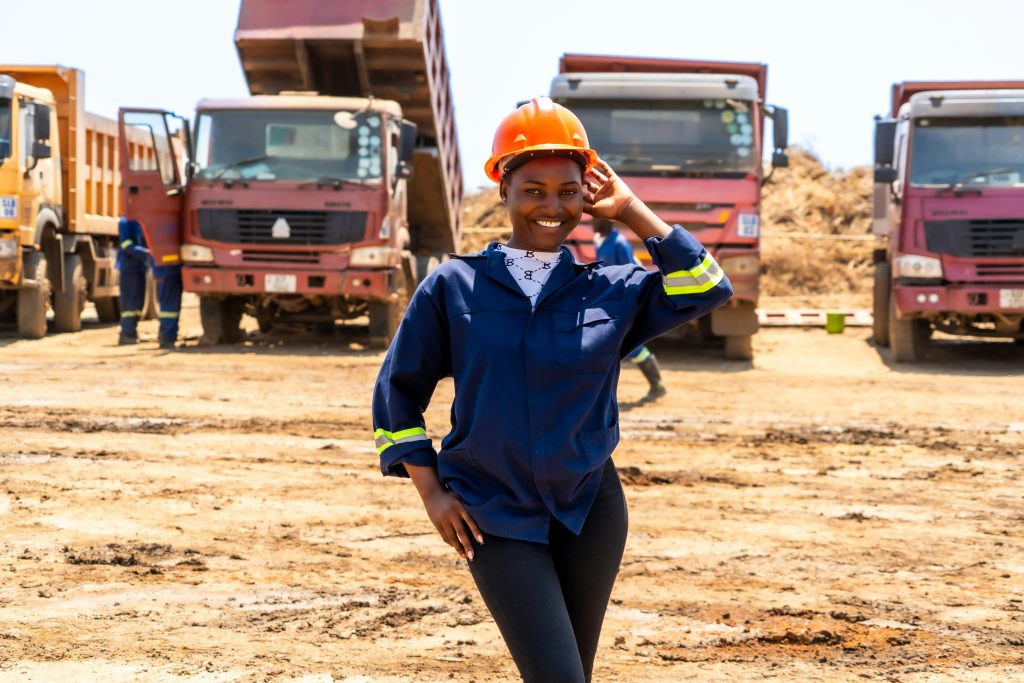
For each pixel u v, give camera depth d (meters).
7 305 21.19
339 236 18.64
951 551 7.48
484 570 3.50
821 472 9.91
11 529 7.65
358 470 9.73
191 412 12.45
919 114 18.28
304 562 7.04
